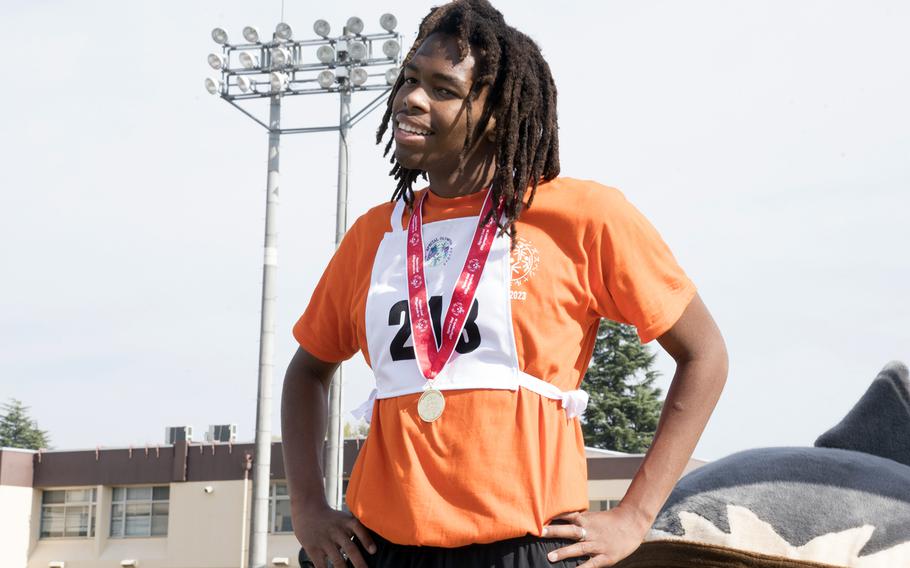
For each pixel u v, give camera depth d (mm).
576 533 2275
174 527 33594
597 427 54781
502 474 2293
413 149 2521
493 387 2344
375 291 2574
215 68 21469
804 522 2445
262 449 20094
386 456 2441
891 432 2830
